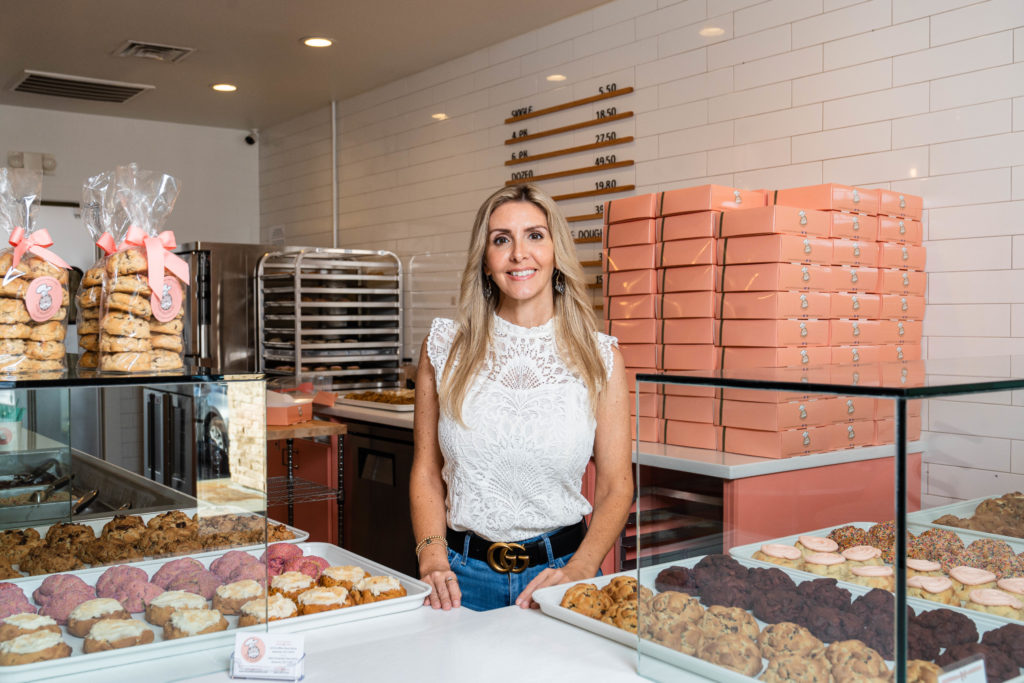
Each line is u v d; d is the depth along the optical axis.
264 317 4.88
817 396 0.96
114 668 1.12
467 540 1.73
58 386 1.16
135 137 6.08
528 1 3.86
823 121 3.10
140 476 1.19
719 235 2.69
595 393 1.74
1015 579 0.97
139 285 1.29
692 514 1.11
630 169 3.82
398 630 1.39
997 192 2.65
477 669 1.19
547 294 1.78
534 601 1.52
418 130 5.05
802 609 0.97
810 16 3.13
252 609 1.21
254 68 4.89
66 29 4.20
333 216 5.79
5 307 1.26
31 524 1.15
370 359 4.91
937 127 2.79
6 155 5.60
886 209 2.77
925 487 0.91
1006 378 1.03
